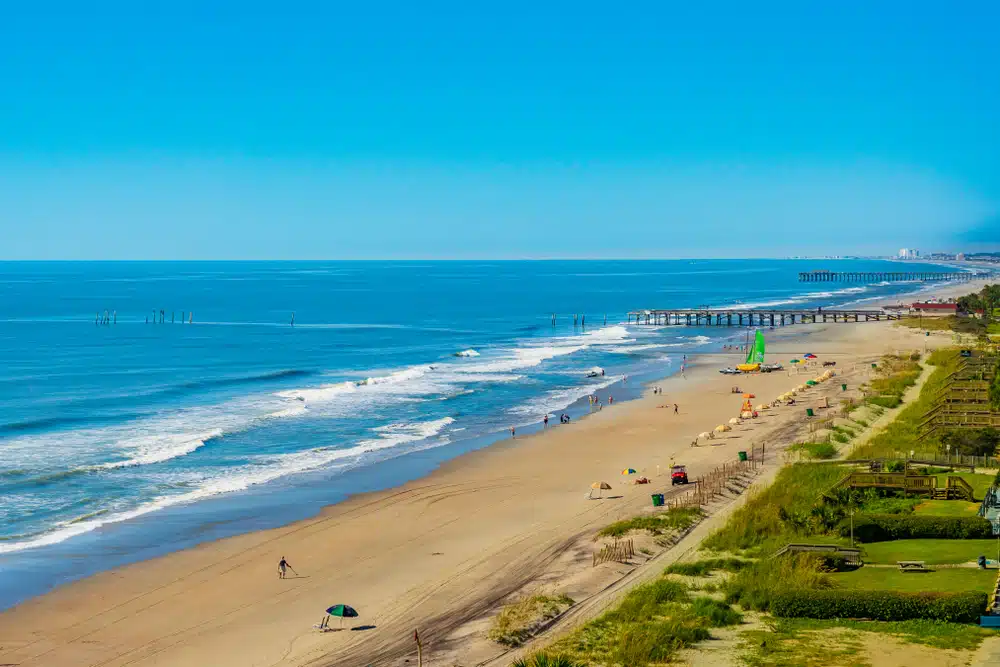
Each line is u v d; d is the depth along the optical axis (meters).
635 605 37.09
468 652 33.88
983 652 32.03
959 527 44.34
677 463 64.81
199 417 82.50
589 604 38.16
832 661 31.64
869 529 45.06
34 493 56.50
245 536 49.28
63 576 42.97
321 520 52.28
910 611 35.06
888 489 51.84
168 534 49.44
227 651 34.84
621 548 44.62
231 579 42.88
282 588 41.69
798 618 35.94
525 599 39.06
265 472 63.00
